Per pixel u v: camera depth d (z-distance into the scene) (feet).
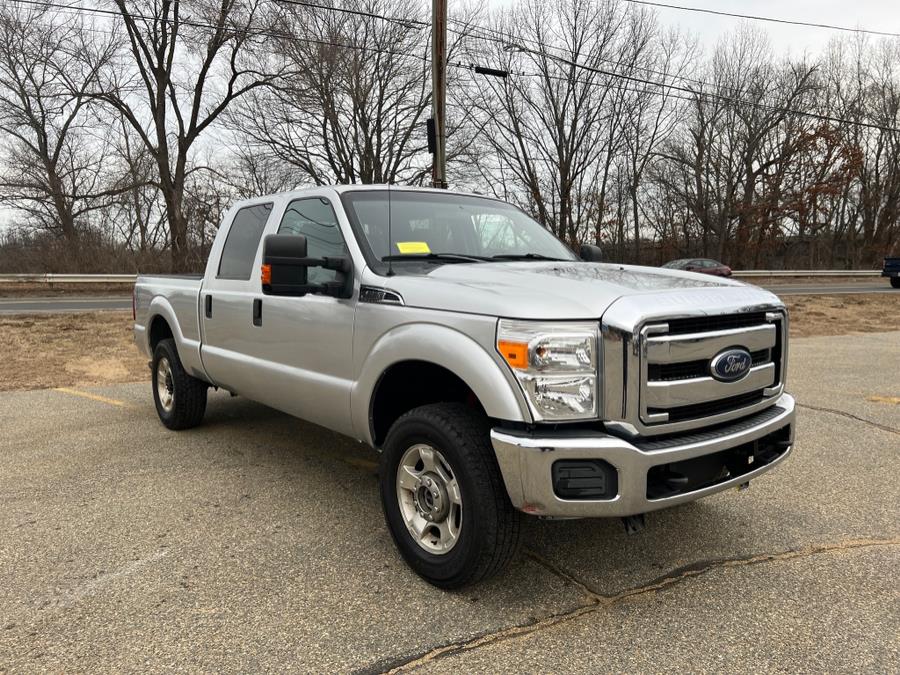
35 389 24.57
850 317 53.78
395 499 10.50
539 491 8.47
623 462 8.42
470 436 9.27
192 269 95.25
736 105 125.18
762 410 10.57
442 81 45.93
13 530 11.84
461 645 8.43
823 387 24.88
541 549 11.34
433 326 9.80
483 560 9.14
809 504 13.35
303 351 12.67
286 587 9.87
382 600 9.52
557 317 8.66
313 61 88.63
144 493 13.73
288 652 8.25
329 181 104.99
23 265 87.66
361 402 11.20
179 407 17.92
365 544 11.39
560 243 15.16
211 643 8.41
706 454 9.11
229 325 15.08
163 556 10.85
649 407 8.75
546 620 9.03
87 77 88.28
